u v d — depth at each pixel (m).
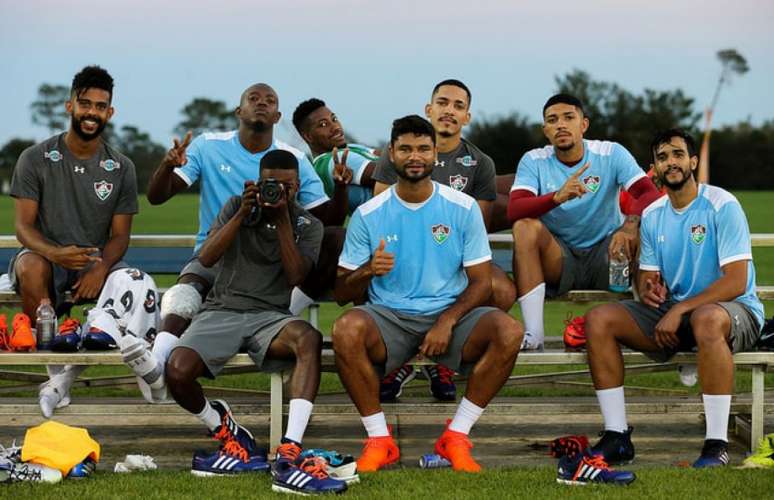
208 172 8.12
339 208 8.16
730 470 6.44
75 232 7.86
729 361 6.68
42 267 7.53
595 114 72.00
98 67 7.77
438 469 6.58
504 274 7.73
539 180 8.09
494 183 8.31
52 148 7.82
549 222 8.12
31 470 6.17
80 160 7.84
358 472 6.50
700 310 6.80
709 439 6.72
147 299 7.50
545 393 9.11
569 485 6.12
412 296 7.05
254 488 6.06
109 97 7.75
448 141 8.15
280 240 6.93
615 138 71.88
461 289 7.12
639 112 71.88
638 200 7.88
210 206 8.15
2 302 7.95
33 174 7.77
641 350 7.11
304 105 9.59
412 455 7.12
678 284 7.26
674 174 7.09
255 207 6.98
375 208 7.09
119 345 7.20
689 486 6.05
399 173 6.96
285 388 8.51
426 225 7.03
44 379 8.68
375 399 6.72
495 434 7.74
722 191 7.17
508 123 67.62
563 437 7.14
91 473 6.42
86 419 7.86
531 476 6.34
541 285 7.66
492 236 8.91
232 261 7.13
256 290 7.08
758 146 71.38
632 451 6.89
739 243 6.99
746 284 6.97
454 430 6.68
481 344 6.76
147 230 35.88
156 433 7.64
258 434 7.69
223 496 5.86
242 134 8.12
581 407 7.67
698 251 7.14
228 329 6.88
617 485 6.08
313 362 6.69
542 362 7.12
